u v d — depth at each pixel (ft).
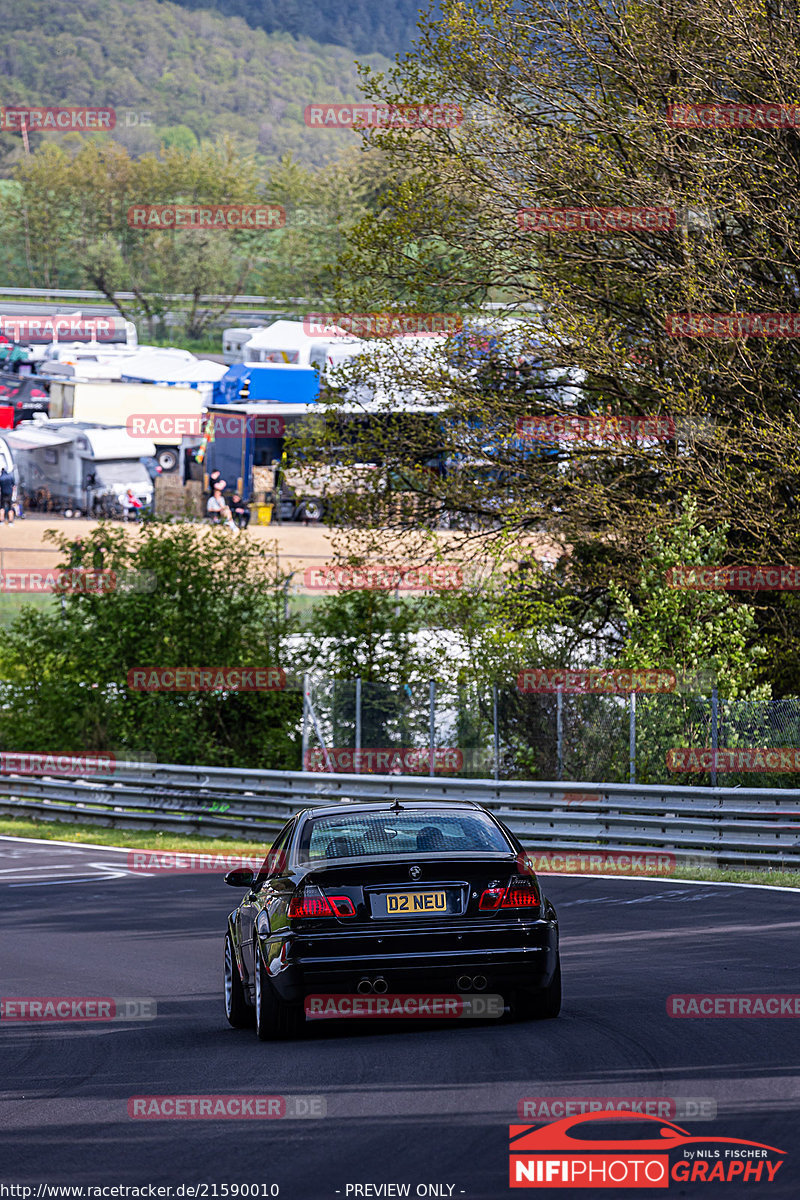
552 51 214.69
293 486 226.17
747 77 209.56
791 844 140.26
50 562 370.12
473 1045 64.90
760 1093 53.06
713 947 95.30
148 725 236.63
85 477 428.15
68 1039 76.95
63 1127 54.70
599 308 215.31
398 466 221.25
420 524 224.33
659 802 152.66
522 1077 57.36
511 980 67.67
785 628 207.10
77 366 448.24
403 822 72.49
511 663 201.46
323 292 224.94
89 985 95.25
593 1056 61.05
